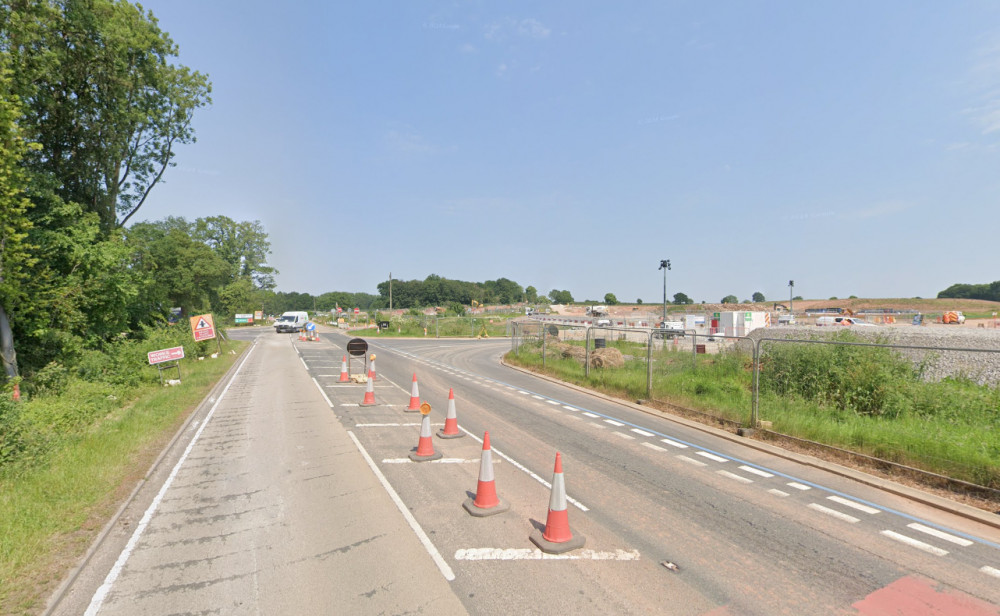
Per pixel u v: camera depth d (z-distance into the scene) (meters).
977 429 8.36
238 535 5.59
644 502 6.61
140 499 6.68
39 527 5.54
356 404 13.66
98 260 16.34
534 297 162.00
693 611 4.19
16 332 14.55
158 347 20.86
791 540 5.55
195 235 73.75
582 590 4.50
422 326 56.06
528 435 10.16
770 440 9.66
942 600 4.39
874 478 7.52
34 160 18.47
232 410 12.77
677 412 12.34
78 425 10.00
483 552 5.20
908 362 11.53
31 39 15.93
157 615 4.12
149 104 22.00
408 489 7.03
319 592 4.45
